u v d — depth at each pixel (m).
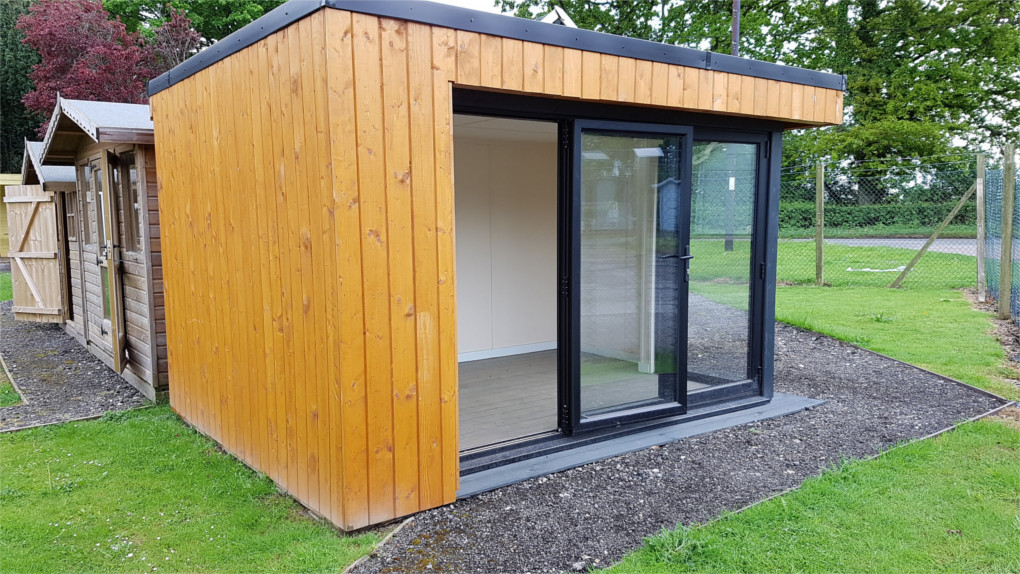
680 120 4.04
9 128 23.58
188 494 3.31
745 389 4.68
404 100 2.80
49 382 5.79
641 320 4.05
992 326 7.05
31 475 3.58
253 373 3.51
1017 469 3.41
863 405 4.72
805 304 8.84
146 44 17.89
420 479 2.98
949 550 2.62
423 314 2.94
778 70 4.25
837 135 18.56
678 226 4.12
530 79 3.15
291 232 2.99
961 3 18.39
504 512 3.02
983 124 19.16
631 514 3.00
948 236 12.52
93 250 6.54
